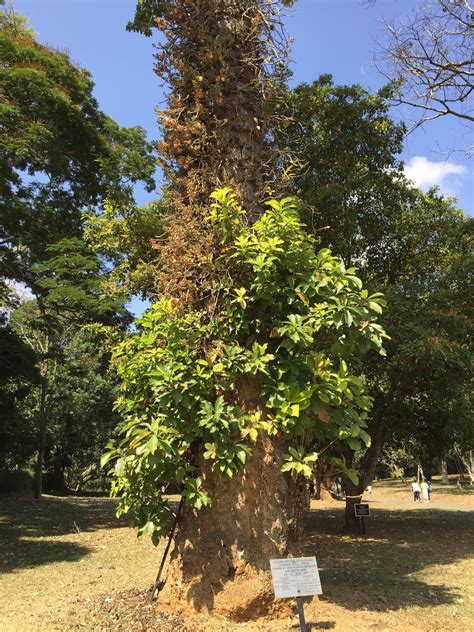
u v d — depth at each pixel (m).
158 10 9.34
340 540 11.65
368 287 11.27
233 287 5.06
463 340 11.65
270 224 4.88
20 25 15.14
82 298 12.05
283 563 4.05
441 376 11.54
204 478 4.96
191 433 4.68
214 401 4.94
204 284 5.13
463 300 11.79
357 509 12.52
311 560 4.13
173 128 5.66
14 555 9.38
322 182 12.20
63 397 25.94
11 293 18.86
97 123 14.66
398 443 15.17
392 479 49.31
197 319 4.92
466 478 43.78
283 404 4.61
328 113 12.38
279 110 7.71
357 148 12.62
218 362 4.75
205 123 5.77
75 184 14.73
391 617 5.01
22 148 11.44
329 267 4.87
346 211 11.97
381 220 12.97
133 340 5.25
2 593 6.53
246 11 5.86
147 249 11.02
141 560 8.81
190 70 5.76
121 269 11.82
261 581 4.64
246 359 4.76
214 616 4.62
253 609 4.59
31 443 24.52
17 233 13.80
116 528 13.04
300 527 5.06
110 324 13.03
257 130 5.89
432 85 9.72
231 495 4.83
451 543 11.20
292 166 6.01
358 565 8.33
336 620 4.76
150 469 4.65
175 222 5.58
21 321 23.00
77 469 34.28
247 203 5.56
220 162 5.65
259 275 4.70
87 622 4.84
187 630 4.39
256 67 5.98
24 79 12.32
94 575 7.61
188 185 5.50
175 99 5.82
